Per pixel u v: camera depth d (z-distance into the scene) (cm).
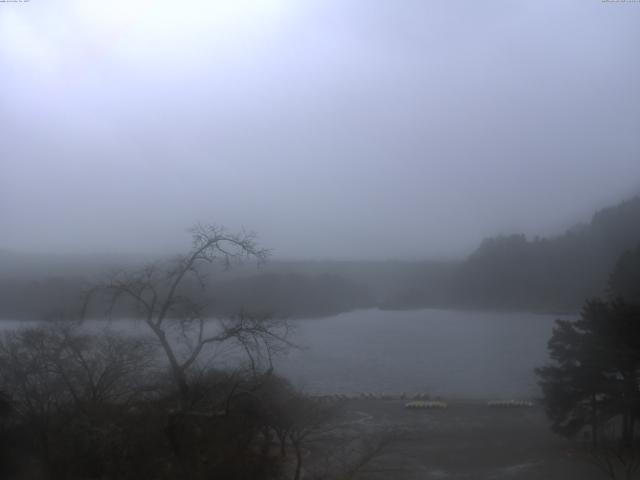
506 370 7906
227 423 3022
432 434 4738
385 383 7044
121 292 2919
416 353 9188
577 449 4231
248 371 3138
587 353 4209
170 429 2727
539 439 4581
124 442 2855
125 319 3788
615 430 4700
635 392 4119
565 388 4319
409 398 6200
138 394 3122
